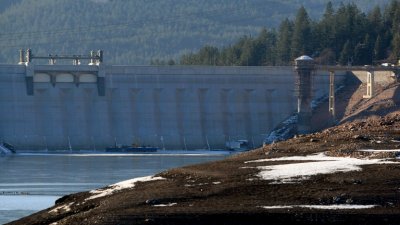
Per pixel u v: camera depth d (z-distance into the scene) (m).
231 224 169.38
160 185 191.25
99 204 185.00
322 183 182.50
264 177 188.12
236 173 193.50
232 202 176.62
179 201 179.38
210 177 192.50
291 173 189.38
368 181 181.75
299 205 173.62
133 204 180.12
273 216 170.00
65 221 178.25
